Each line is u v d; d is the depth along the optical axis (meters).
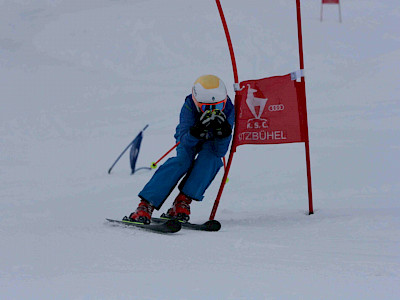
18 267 9.44
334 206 19.08
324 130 40.09
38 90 70.19
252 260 9.94
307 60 80.56
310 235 13.15
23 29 105.75
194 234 13.87
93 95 66.94
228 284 7.75
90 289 7.45
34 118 55.81
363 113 45.75
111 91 68.75
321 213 17.23
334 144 34.81
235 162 32.06
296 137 17.28
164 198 15.73
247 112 17.23
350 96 53.47
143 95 65.50
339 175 26.36
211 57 85.19
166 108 58.16
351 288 7.43
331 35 92.88
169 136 45.88
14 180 31.50
